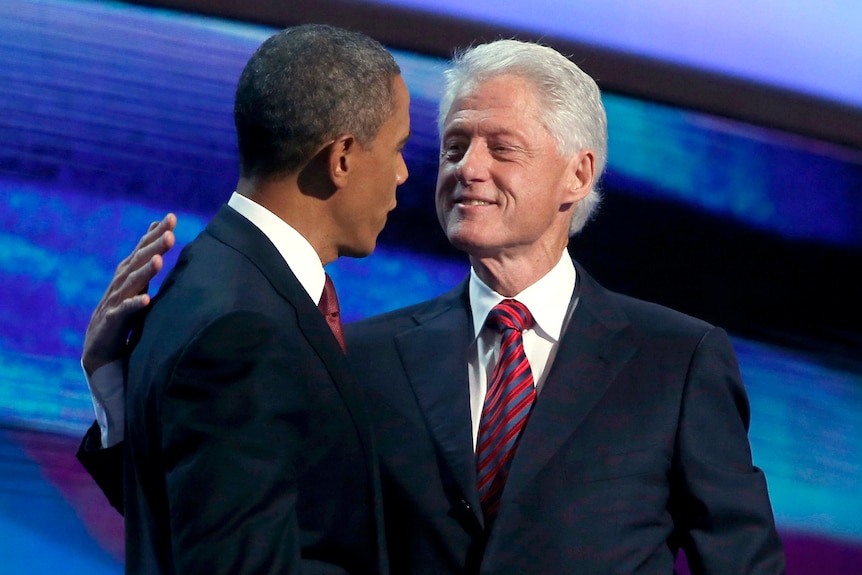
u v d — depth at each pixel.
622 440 5.24
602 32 9.53
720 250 10.02
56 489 8.75
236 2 9.15
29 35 8.88
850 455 10.09
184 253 4.65
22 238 8.87
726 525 5.20
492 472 5.25
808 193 10.12
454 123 5.48
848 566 9.95
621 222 9.88
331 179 4.57
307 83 4.49
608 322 5.61
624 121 9.72
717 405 5.38
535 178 5.37
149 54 9.09
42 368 8.86
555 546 5.02
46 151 8.93
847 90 10.09
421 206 9.65
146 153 9.12
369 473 4.48
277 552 3.92
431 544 5.21
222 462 3.91
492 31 9.34
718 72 9.84
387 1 9.18
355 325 6.01
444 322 5.77
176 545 3.90
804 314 10.16
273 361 4.13
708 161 9.94
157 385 4.09
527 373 5.41
